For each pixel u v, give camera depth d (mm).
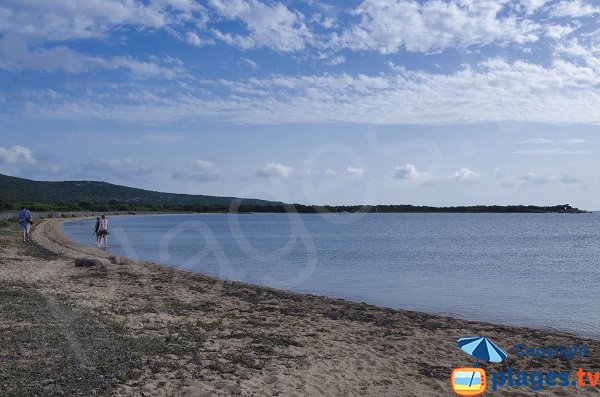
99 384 6539
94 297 13078
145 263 24484
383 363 9008
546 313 16406
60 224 64562
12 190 160250
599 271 28750
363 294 19844
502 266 31062
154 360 7738
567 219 159125
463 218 181500
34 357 7305
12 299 11344
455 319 14164
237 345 9312
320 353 9336
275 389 7012
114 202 151375
